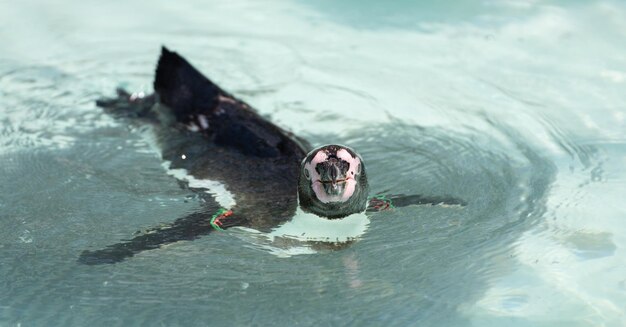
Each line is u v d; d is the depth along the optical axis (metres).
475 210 10.91
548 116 13.31
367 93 14.33
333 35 16.84
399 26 17.16
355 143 12.72
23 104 13.94
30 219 10.73
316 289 9.41
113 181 11.66
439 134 12.95
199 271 9.72
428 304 9.07
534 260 9.73
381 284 9.48
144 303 9.08
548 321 8.67
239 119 12.52
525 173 11.76
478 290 9.27
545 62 15.28
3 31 16.98
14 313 8.86
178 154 12.23
